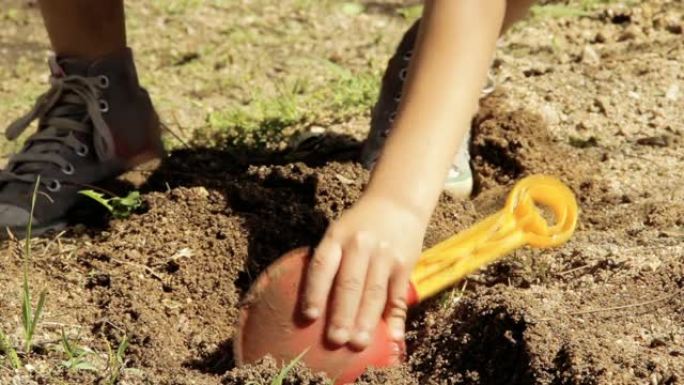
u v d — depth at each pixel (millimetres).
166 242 1385
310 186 1461
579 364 1109
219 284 1338
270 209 1412
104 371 1188
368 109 1807
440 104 1093
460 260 1210
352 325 1094
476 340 1167
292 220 1392
